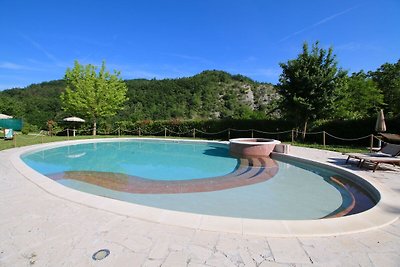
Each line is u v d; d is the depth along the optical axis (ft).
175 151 44.11
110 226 11.15
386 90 94.22
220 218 11.86
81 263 8.41
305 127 53.06
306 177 25.09
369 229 11.06
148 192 20.01
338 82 48.24
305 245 9.67
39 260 8.58
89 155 39.75
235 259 8.70
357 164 27.32
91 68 72.49
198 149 46.73
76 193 15.52
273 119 61.77
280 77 52.42
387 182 19.58
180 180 23.89
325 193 20.13
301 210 16.72
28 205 13.70
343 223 11.53
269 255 8.96
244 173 26.94
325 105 48.73
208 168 29.63
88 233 10.51
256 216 15.76
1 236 10.27
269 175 25.94
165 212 12.54
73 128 73.82
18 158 28.96
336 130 51.85
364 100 77.25
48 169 29.12
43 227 11.08
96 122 76.54
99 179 24.20
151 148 48.24
